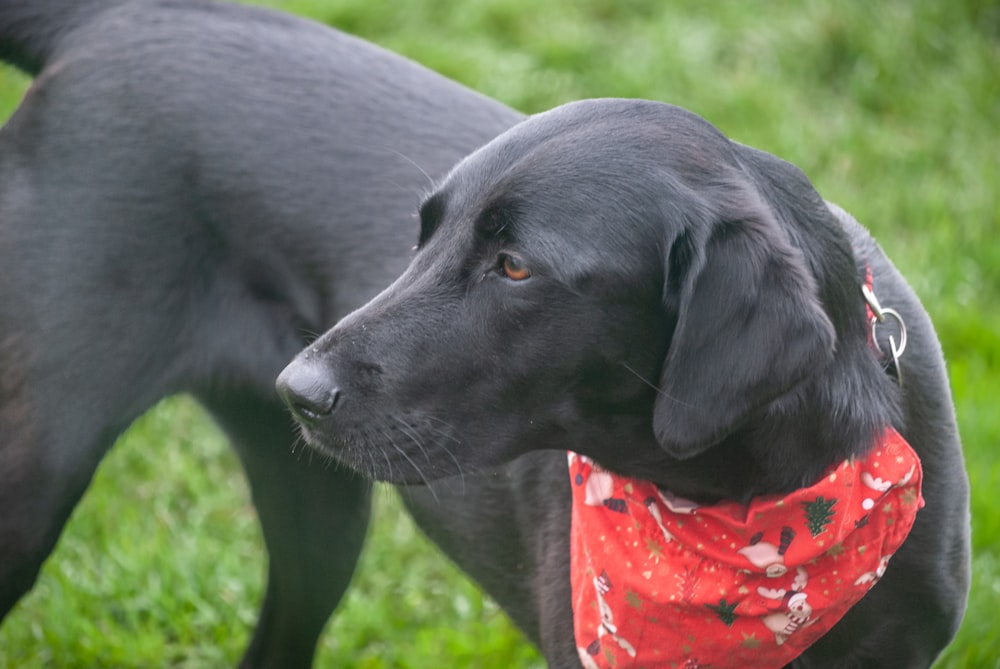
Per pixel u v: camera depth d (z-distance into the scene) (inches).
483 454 116.8
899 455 110.7
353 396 114.7
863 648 118.8
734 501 114.7
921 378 119.1
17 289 136.1
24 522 136.3
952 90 271.1
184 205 140.9
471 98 148.6
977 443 190.9
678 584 116.2
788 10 291.9
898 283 124.3
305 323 144.6
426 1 294.2
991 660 163.5
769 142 258.5
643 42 282.2
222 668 177.6
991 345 212.5
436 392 114.3
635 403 113.2
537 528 132.8
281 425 152.3
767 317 101.7
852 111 272.5
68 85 142.1
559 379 112.8
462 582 188.1
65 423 136.1
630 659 120.7
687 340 104.4
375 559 192.4
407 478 116.8
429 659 175.0
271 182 142.3
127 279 137.9
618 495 119.4
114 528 195.0
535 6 292.8
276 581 164.4
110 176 138.8
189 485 202.5
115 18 147.2
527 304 110.3
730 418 102.3
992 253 232.4
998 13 292.8
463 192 114.1
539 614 133.3
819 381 108.3
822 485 109.5
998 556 177.6
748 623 115.9
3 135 143.4
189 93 142.6
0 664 174.6
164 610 182.5
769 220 105.7
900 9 290.5
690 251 106.3
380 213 140.7
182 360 142.9
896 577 116.1
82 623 177.6
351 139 143.6
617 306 109.2
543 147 111.8
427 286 114.7
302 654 166.4
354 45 151.6
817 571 112.7
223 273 143.8
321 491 157.6
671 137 110.8
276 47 147.9
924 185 249.4
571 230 108.2
